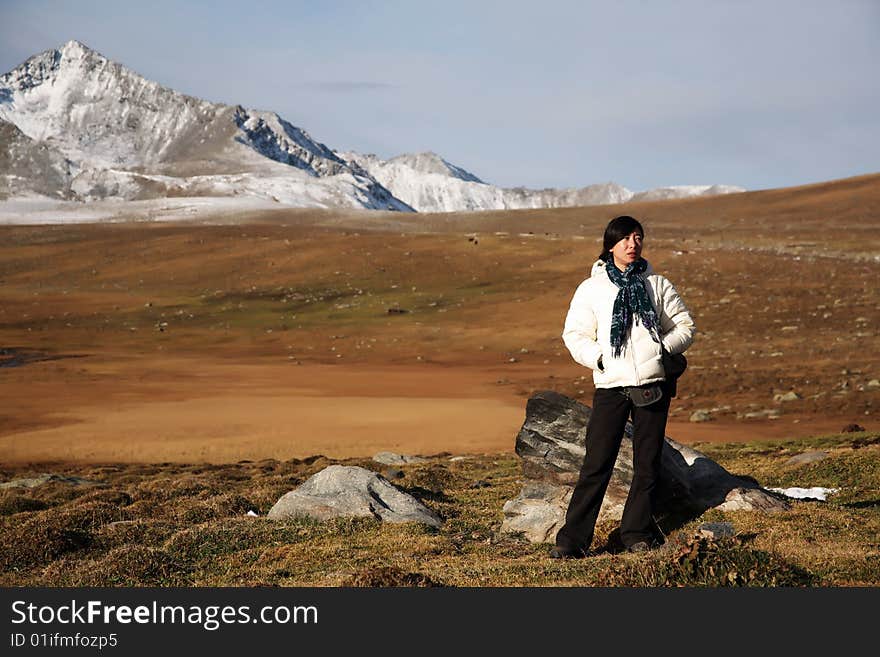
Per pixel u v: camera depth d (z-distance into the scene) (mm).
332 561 8367
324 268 119375
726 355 60938
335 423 41844
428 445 35250
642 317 7164
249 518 10578
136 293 116375
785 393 45469
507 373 63250
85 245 156500
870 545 7359
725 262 101000
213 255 137125
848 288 84625
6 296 117000
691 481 9289
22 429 42250
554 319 85938
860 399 41688
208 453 35031
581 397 49188
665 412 7430
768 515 8539
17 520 12594
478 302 96062
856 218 166000
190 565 8641
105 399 52875
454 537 9531
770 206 191375
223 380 61969
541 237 131500
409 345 79188
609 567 6848
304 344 82438
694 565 6469
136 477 25859
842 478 12359
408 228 191125
